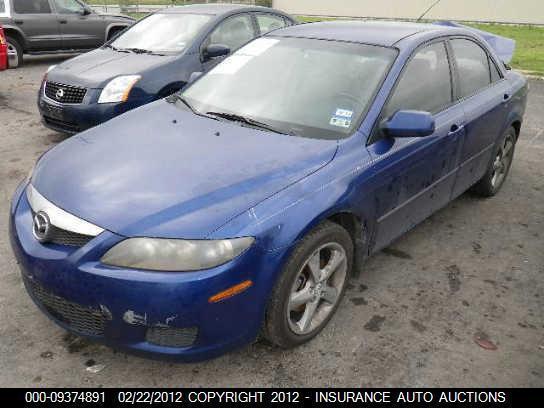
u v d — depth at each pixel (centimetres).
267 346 285
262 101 334
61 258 237
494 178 487
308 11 3047
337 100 319
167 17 684
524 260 388
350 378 266
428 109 355
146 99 570
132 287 225
